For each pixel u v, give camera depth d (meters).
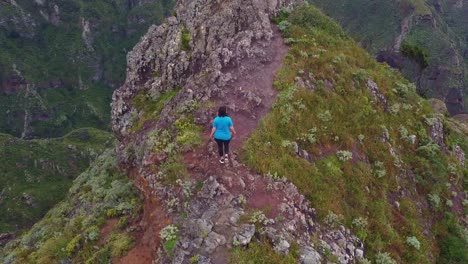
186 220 15.00
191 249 13.77
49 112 169.62
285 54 24.70
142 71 29.47
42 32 186.75
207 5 29.00
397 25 165.38
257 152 17.50
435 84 147.75
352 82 24.70
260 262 13.32
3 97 163.75
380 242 17.11
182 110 20.50
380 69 29.52
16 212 88.00
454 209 23.56
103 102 189.88
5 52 170.25
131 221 18.66
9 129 160.25
